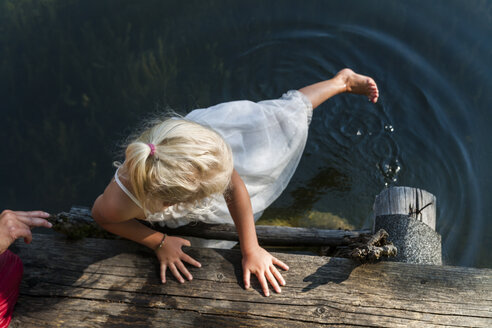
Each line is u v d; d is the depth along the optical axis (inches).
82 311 79.4
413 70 169.8
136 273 84.7
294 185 144.3
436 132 156.3
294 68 172.1
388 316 79.0
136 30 175.3
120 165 80.1
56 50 167.5
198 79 166.2
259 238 106.8
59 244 89.0
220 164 70.4
